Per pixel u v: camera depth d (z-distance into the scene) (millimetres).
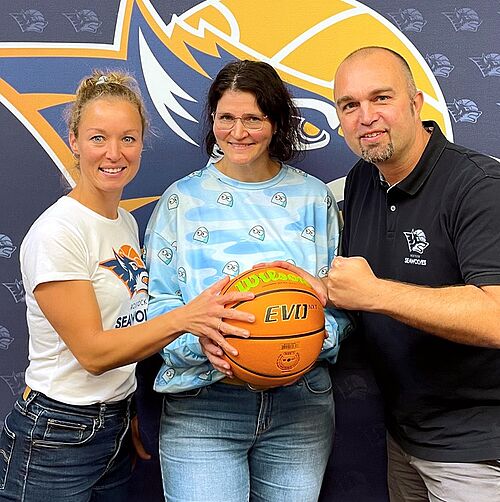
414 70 1809
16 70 1794
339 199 1836
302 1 1789
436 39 1800
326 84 1807
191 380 1472
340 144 1820
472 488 1379
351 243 1564
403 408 1486
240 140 1478
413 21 1796
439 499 1465
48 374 1340
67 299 1260
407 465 1642
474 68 1804
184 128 1815
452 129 1819
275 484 1574
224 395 1492
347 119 1400
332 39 1799
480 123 1814
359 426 1888
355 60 1383
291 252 1533
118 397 1403
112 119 1311
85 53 1794
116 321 1374
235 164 1538
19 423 1353
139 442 1759
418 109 1425
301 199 1583
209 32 1795
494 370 1368
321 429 1582
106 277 1350
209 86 1803
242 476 1531
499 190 1265
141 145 1401
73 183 1812
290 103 1551
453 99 1812
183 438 1508
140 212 1826
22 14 1783
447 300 1186
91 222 1344
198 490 1484
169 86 1806
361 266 1237
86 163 1328
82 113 1327
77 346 1263
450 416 1416
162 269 1550
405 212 1416
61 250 1260
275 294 1253
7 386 1861
